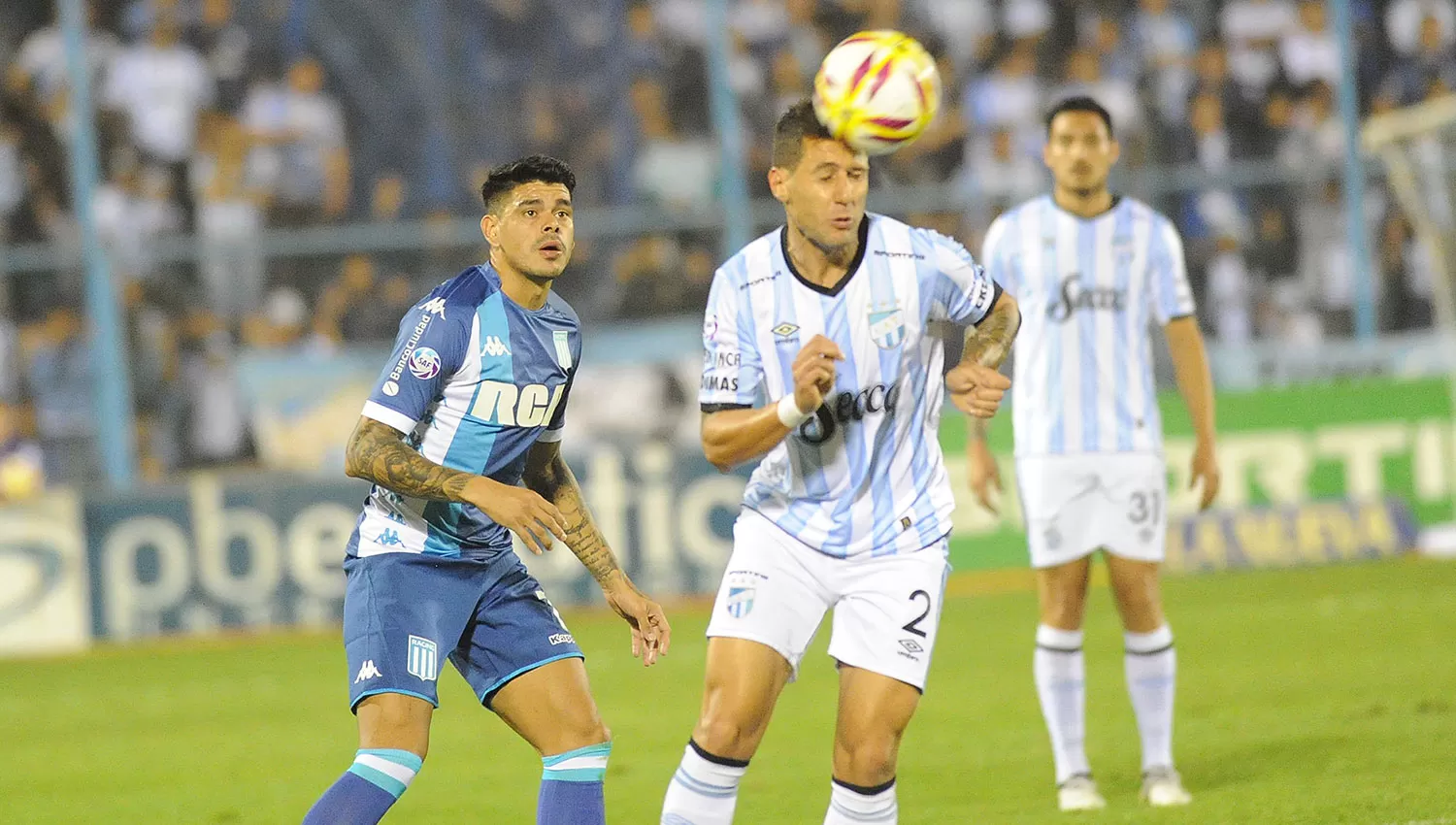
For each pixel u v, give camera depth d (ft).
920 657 51.98
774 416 50.01
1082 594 74.02
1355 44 215.10
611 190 203.51
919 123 50.47
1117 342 75.46
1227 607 141.18
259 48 204.23
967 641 131.44
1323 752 80.02
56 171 197.36
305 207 200.23
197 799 86.17
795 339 52.70
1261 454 170.60
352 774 51.49
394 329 185.26
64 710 123.44
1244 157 207.62
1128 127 206.39
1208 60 209.97
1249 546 168.14
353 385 179.32
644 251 190.39
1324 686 100.32
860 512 52.85
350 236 177.37
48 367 178.60
